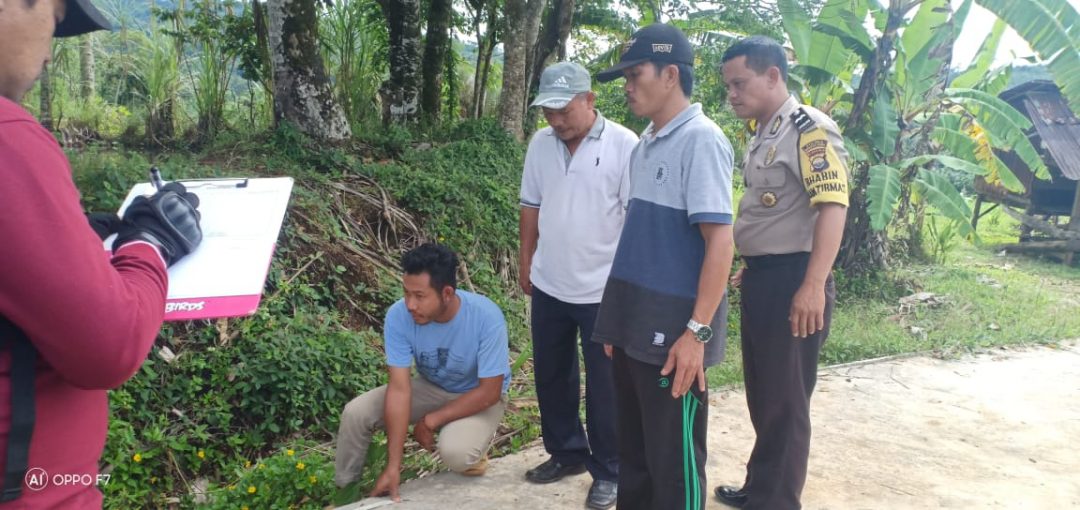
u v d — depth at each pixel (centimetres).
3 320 102
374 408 310
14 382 102
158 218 137
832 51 798
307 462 328
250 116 821
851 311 733
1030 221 1182
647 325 224
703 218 211
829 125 252
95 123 847
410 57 890
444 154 761
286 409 394
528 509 306
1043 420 436
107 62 1066
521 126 967
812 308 245
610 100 1208
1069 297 858
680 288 223
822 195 241
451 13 1068
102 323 101
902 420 429
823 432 406
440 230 612
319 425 397
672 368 221
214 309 138
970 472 360
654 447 232
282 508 311
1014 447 394
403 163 701
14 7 107
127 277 117
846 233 846
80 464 115
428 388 326
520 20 945
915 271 938
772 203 261
